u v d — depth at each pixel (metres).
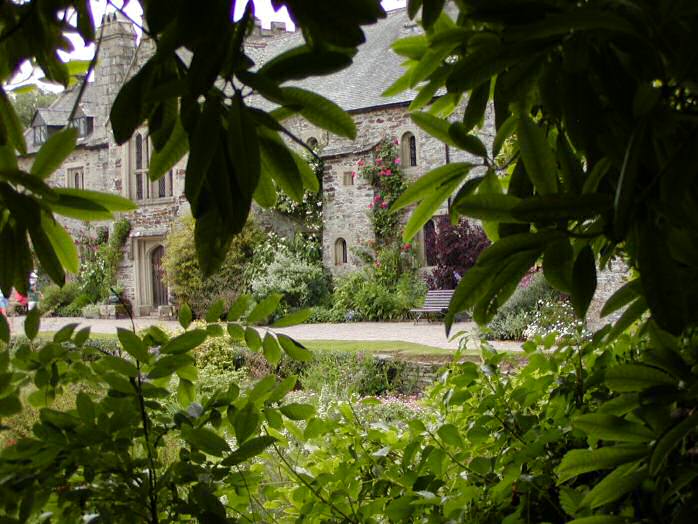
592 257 0.99
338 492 1.57
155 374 1.32
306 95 0.98
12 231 1.13
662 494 1.23
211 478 1.35
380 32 18.56
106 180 20.42
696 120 0.89
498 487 1.55
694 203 0.92
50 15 1.12
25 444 1.27
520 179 1.15
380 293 15.48
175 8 0.84
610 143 0.97
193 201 0.91
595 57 0.96
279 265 16.08
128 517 1.29
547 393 1.91
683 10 0.85
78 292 19.23
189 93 0.86
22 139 1.23
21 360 1.38
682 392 1.11
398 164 16.27
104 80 20.62
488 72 0.95
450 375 1.91
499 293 0.99
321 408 4.28
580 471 1.17
